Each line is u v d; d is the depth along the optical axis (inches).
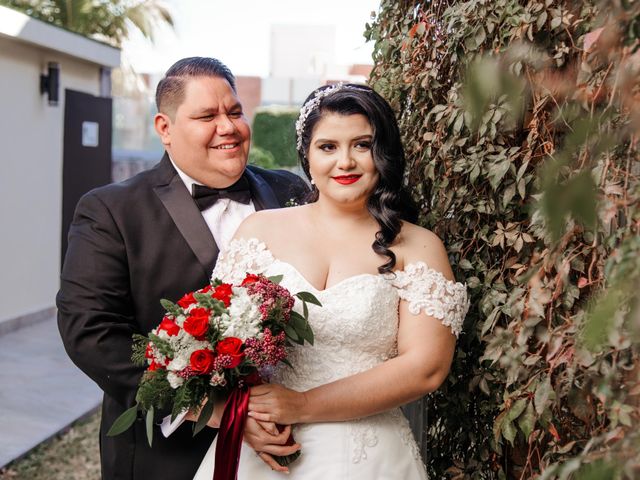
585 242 74.4
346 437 84.3
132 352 95.3
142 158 633.6
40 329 313.7
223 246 106.0
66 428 209.0
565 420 80.4
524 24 79.8
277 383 87.3
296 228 91.4
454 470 100.2
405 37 114.2
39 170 325.7
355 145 87.2
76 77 358.3
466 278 97.8
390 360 84.6
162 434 99.5
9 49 297.1
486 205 92.7
